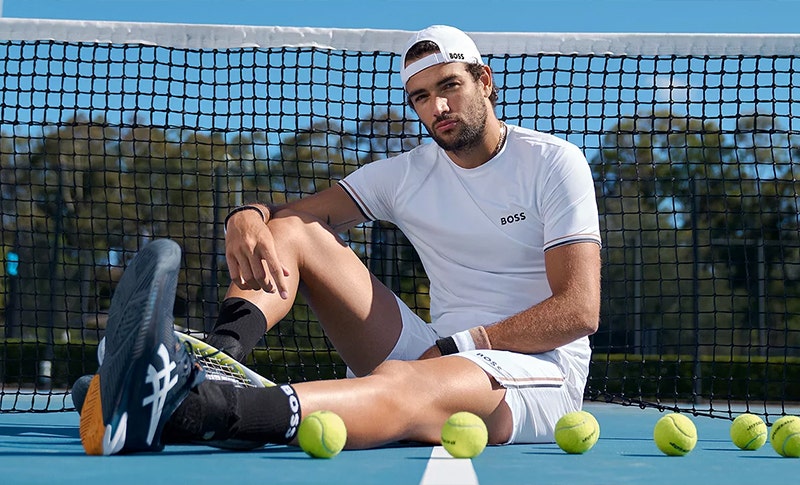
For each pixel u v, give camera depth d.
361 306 3.19
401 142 5.16
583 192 3.24
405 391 2.63
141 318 2.18
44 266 14.80
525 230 3.36
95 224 14.93
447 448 2.54
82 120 15.45
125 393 2.20
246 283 2.98
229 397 2.33
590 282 3.12
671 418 2.86
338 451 2.43
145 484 1.88
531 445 3.03
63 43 5.09
